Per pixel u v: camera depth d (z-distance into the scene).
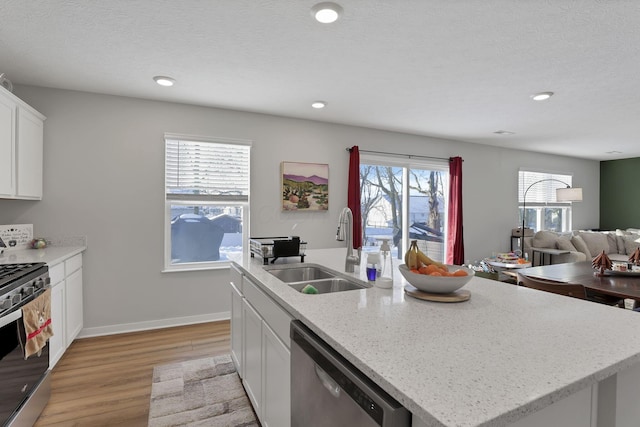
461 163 5.19
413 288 1.59
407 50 2.35
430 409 0.65
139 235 3.36
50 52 2.38
